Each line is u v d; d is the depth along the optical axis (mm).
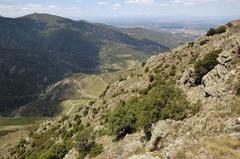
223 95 43062
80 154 63062
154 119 47031
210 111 36688
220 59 51500
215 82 49219
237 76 44156
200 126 34312
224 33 87875
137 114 57531
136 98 83062
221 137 28016
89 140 65188
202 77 58312
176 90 55906
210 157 24938
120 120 58969
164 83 81812
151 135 43031
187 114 46156
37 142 125312
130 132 57156
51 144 105688
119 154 47031
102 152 57188
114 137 61062
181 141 29484
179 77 76812
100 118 93125
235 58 49344
